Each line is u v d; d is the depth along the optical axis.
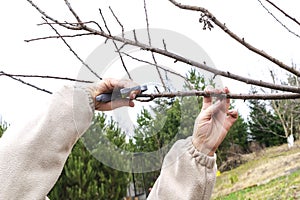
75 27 1.67
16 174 1.36
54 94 1.42
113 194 7.38
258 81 1.67
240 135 12.51
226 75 1.60
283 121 11.69
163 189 1.63
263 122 12.45
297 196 8.04
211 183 1.68
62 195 7.39
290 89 1.69
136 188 1.58
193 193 1.66
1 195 1.34
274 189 8.90
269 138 12.33
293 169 9.70
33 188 1.37
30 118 1.42
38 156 1.38
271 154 11.52
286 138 12.33
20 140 1.38
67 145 1.40
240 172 10.85
